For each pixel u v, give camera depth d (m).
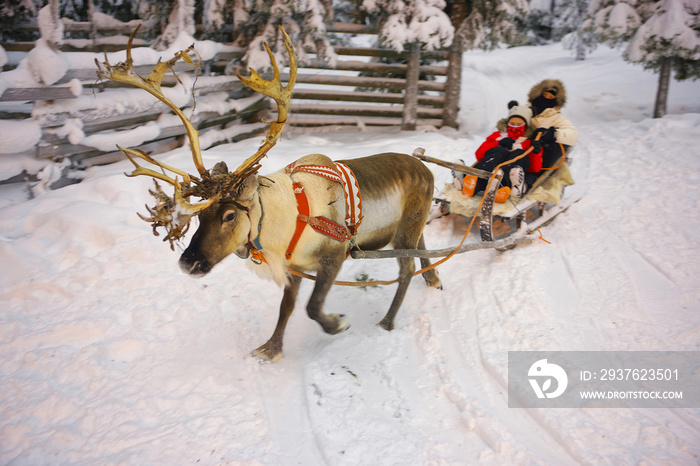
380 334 4.12
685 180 6.46
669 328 3.92
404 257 4.04
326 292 3.64
